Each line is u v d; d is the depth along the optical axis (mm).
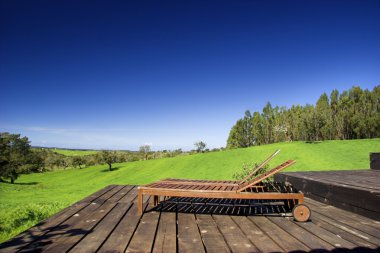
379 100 66688
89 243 4082
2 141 68625
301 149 49938
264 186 6117
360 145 48062
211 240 4254
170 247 3949
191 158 60719
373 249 3768
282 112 82750
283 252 3705
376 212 5289
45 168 90938
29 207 15039
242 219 5582
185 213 6152
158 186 6281
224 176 43406
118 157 84062
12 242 4117
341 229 4766
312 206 6797
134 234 4566
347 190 6207
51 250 3775
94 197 8234
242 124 85625
